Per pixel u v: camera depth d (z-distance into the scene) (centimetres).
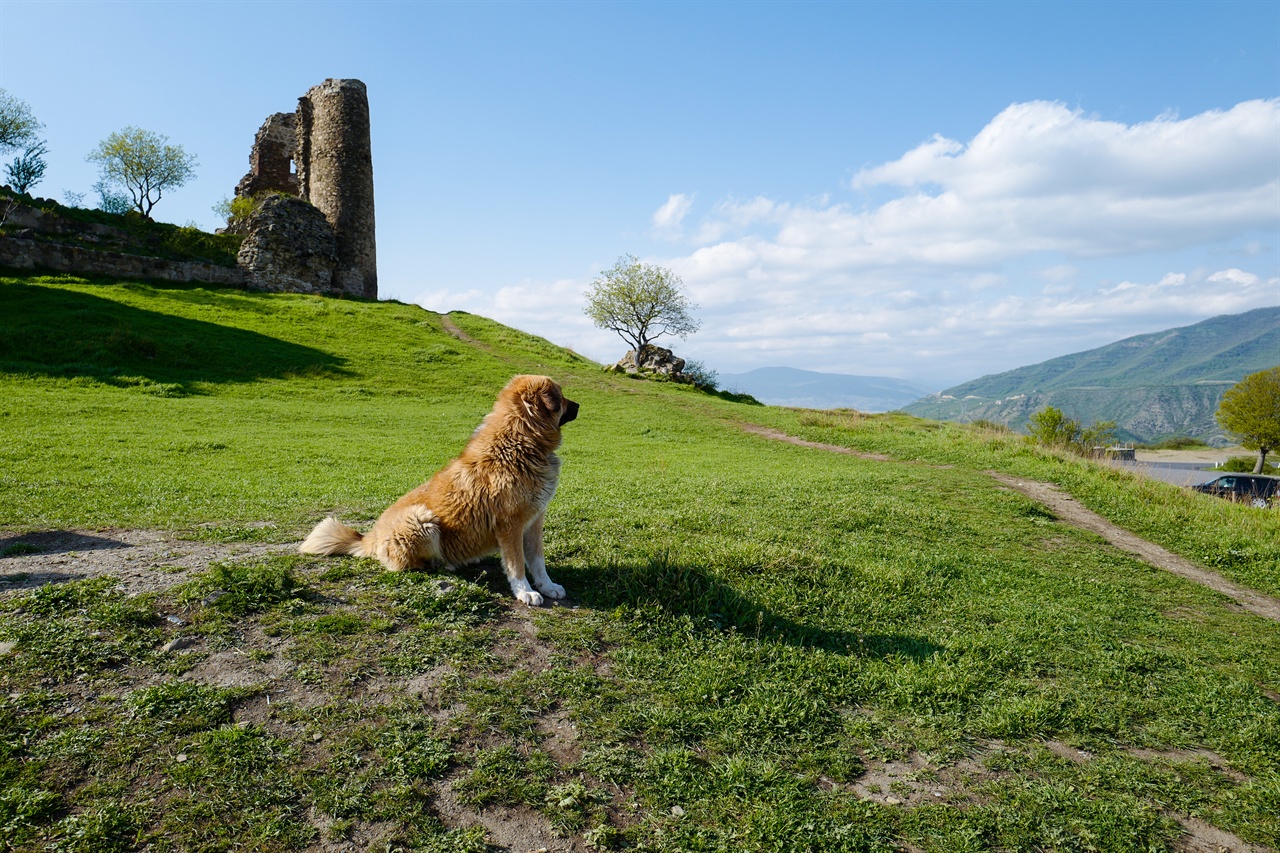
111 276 3875
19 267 3566
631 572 662
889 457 2225
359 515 912
